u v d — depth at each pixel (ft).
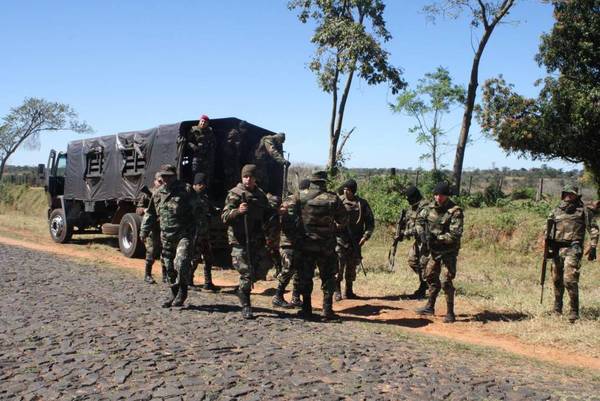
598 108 61.16
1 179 155.22
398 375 16.88
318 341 20.72
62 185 58.29
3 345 18.52
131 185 45.11
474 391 15.71
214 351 18.58
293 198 25.39
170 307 25.80
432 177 73.41
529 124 64.95
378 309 28.76
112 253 48.44
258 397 14.40
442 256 26.27
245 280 24.32
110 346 18.66
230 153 40.83
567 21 63.93
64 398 13.97
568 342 22.84
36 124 178.70
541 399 15.31
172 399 14.05
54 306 24.79
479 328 25.32
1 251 45.11
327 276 25.44
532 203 55.06
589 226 25.95
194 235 25.95
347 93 82.79
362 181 74.84
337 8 83.61
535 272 40.81
